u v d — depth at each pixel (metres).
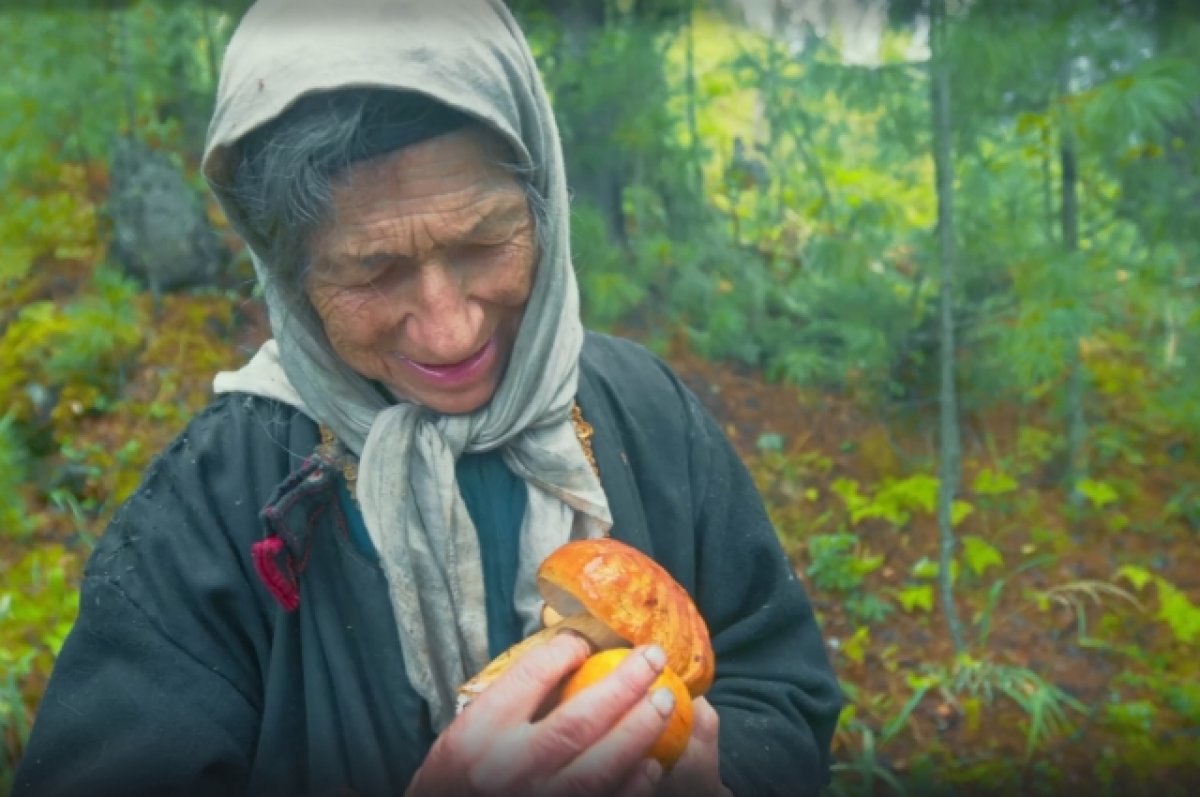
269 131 1.05
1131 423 3.97
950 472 3.54
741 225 4.39
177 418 3.88
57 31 4.06
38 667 3.11
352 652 1.21
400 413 1.20
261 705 1.27
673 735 1.08
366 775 1.19
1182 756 3.02
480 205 1.08
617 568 1.15
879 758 3.05
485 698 1.08
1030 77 3.50
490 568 1.25
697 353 4.09
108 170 4.43
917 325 4.04
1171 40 3.38
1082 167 3.93
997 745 3.08
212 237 4.27
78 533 3.59
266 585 1.17
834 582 3.53
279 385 1.27
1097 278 3.79
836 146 4.44
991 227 3.83
